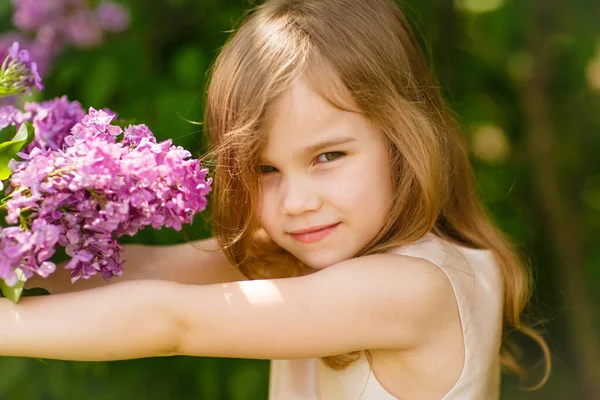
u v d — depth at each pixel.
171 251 1.59
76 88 1.94
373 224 1.49
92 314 1.41
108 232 1.37
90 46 1.92
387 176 1.50
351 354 1.52
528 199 2.32
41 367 1.90
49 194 1.36
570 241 2.29
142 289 1.42
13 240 1.35
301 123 1.46
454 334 1.51
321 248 1.49
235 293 1.43
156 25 1.98
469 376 1.51
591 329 2.27
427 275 1.49
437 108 1.60
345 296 1.45
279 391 1.65
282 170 1.47
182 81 1.93
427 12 2.11
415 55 1.57
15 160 1.41
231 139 1.48
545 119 2.25
